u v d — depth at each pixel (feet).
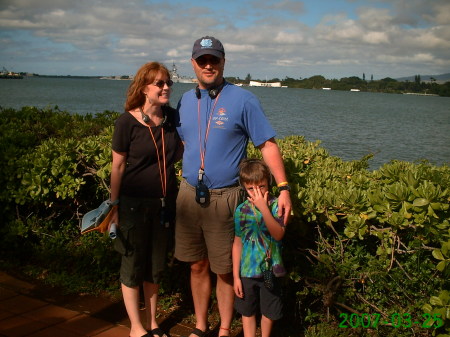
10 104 122.42
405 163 12.63
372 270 9.91
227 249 9.95
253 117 9.50
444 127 108.06
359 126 98.53
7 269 14.24
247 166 9.26
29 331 10.59
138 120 10.09
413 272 9.84
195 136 9.89
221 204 9.73
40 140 16.88
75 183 13.55
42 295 12.66
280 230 9.13
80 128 17.81
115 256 13.41
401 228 9.43
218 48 9.47
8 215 15.06
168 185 10.36
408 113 186.19
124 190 10.30
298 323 11.21
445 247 8.96
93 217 10.12
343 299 10.25
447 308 8.93
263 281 9.60
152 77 9.86
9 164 14.23
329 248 10.53
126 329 10.98
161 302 12.40
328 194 10.13
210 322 11.59
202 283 10.65
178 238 10.34
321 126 91.71
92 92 260.21
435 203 9.01
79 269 13.83
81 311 11.78
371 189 10.74
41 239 14.89
